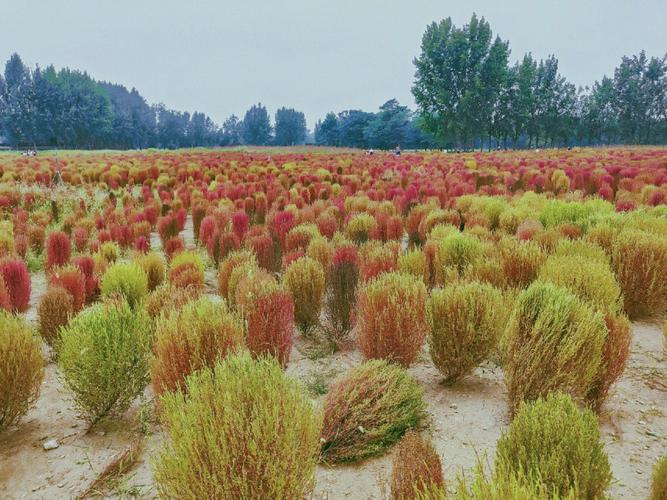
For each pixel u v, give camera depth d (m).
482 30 75.88
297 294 4.62
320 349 4.47
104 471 2.73
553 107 89.50
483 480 1.85
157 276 5.91
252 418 2.01
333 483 2.63
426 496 1.80
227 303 5.12
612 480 2.59
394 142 110.94
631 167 20.05
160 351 3.00
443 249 5.67
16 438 3.12
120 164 27.02
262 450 1.95
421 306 3.67
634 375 3.82
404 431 2.96
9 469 2.82
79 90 127.62
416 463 2.08
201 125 165.88
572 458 2.09
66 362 3.11
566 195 12.29
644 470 2.68
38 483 2.70
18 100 111.00
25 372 3.12
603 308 3.51
